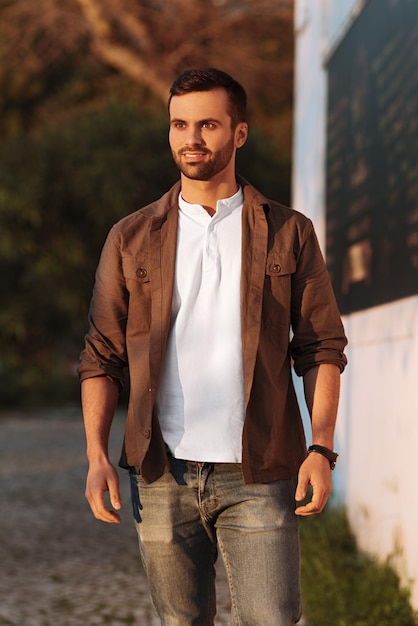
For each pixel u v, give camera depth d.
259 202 3.50
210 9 25.56
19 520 10.66
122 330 3.58
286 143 30.23
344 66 8.66
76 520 10.66
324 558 7.02
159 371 3.44
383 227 7.02
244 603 3.42
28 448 18.33
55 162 27.33
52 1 26.20
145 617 6.74
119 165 26.97
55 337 28.70
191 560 3.49
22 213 27.36
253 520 3.41
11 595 7.36
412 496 6.07
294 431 3.53
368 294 7.54
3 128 32.56
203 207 3.52
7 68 30.36
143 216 3.55
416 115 6.11
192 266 3.47
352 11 8.20
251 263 3.46
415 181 6.10
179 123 3.46
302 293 3.53
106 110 28.17
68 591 7.51
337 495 8.62
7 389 28.70
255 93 27.52
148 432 3.43
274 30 26.86
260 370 3.43
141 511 3.51
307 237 3.53
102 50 26.39
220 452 3.41
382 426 6.94
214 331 3.44
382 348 6.98
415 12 6.19
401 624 5.96
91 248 27.98
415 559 5.98
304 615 6.34
